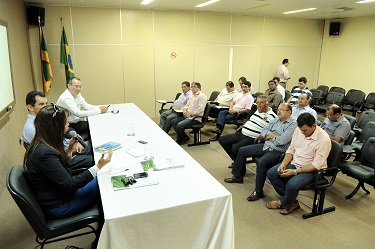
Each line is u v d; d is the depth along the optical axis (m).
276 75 8.58
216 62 7.74
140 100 7.15
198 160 4.45
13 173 1.72
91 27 6.34
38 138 1.78
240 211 2.97
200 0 5.59
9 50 3.72
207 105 5.05
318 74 9.47
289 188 2.73
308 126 2.68
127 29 6.64
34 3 5.68
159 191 1.83
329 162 2.79
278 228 2.68
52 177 1.74
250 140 3.75
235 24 7.73
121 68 6.79
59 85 6.33
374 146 3.14
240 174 3.59
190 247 1.79
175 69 7.32
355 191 3.26
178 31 7.13
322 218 2.86
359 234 2.60
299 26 8.66
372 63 7.94
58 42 6.14
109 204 1.67
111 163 2.23
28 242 2.42
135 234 1.61
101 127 3.40
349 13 7.48
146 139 2.92
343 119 3.64
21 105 4.48
